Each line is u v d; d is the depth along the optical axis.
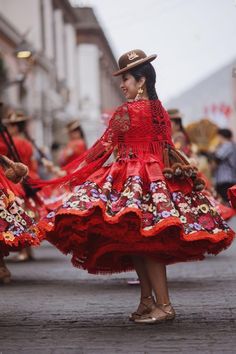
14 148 9.96
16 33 36.69
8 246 7.29
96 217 6.56
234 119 70.75
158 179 6.73
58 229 6.70
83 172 7.08
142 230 6.50
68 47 60.34
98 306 8.10
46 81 45.41
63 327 6.99
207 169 19.08
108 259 7.17
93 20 70.69
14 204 7.16
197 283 9.70
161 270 6.91
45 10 47.44
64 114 49.34
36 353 6.00
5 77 32.69
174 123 12.54
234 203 7.22
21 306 8.19
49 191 11.37
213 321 7.13
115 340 6.41
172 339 6.41
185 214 6.70
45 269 11.70
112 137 7.03
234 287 9.28
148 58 7.11
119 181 6.81
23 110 37.72
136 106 7.01
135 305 8.11
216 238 6.67
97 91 68.81
